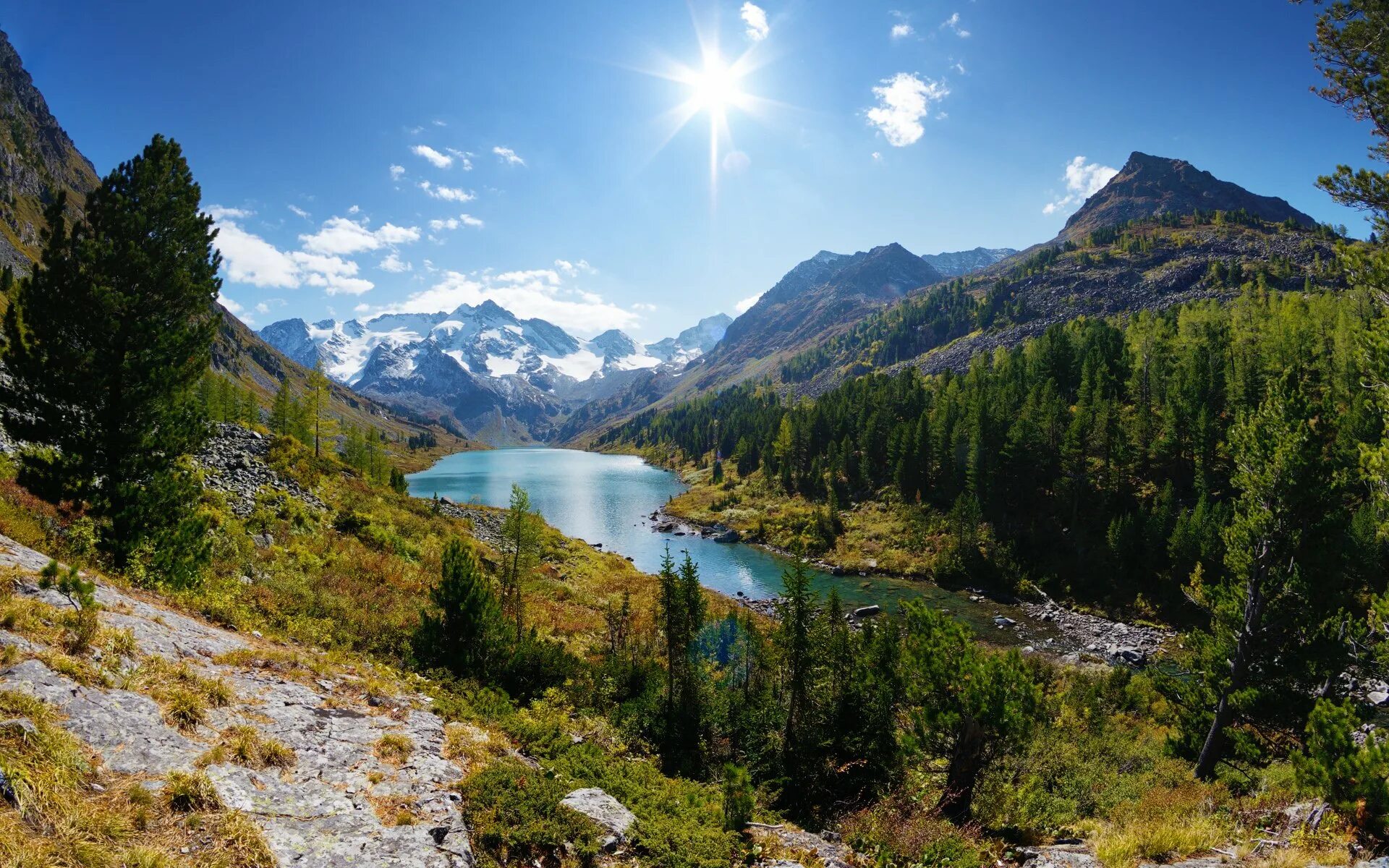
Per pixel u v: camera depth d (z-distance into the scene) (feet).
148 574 52.01
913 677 69.51
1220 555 195.72
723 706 83.56
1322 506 75.20
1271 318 332.19
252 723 30.27
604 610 146.20
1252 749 76.59
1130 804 59.26
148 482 57.06
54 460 53.47
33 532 49.62
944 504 288.92
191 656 36.22
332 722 34.37
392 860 22.30
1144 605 204.13
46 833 17.15
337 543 114.93
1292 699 75.46
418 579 111.45
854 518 308.60
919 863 41.60
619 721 70.79
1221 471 230.27
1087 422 252.42
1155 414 280.31
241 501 110.11
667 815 37.60
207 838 20.03
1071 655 170.50
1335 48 51.55
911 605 79.61
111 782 21.03
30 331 53.31
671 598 85.46
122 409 54.85
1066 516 248.32
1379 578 118.11
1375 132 52.42
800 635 82.58
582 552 216.13
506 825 28.02
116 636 31.27
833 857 39.06
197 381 61.72
